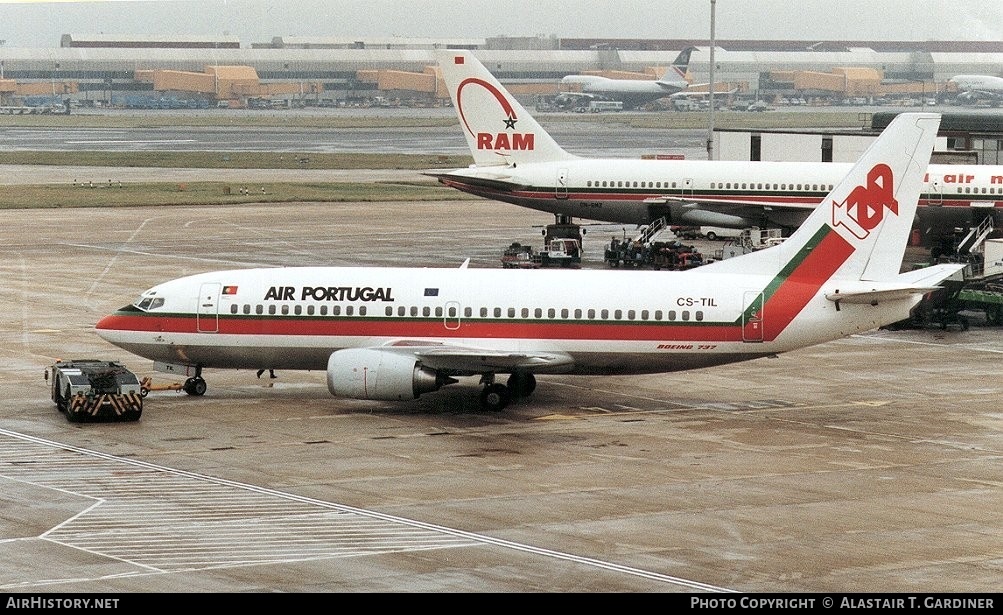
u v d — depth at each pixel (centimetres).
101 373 8675
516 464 7519
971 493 6938
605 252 17638
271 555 5722
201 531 6097
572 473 7312
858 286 9044
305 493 6825
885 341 12519
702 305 9075
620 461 7619
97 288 14875
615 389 9994
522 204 18375
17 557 5662
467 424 8650
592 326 9119
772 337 9069
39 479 7075
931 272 9475
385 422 8688
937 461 7700
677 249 17150
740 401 9575
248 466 7419
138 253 18025
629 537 6053
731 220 17725
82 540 5928
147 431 8338
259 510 6481
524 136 18125
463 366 8931
